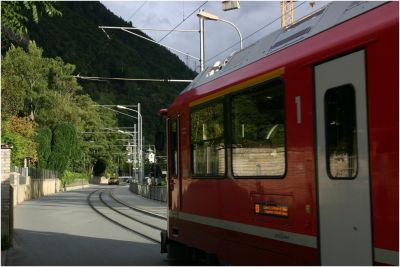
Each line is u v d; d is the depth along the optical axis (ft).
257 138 23.27
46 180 190.90
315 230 18.85
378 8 17.21
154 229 62.80
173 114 35.04
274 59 22.54
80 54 282.56
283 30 24.17
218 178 27.43
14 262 38.99
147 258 40.40
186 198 32.27
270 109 22.17
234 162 25.63
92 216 83.61
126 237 54.95
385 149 15.61
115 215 85.46
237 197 25.12
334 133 18.01
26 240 52.49
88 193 199.41
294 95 20.43
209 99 28.86
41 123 240.94
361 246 16.39
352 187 16.89
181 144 33.32
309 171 19.31
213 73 30.58
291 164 20.45
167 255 38.63
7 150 47.14
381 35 16.15
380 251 15.57
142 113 275.39
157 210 93.91
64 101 255.29
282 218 21.04
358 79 16.96
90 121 332.39
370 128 16.25
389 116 15.58
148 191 148.25
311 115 19.36
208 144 28.89
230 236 25.89
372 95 16.30
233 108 25.91
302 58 20.04
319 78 19.01
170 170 35.76
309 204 19.25
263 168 22.74
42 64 248.52
